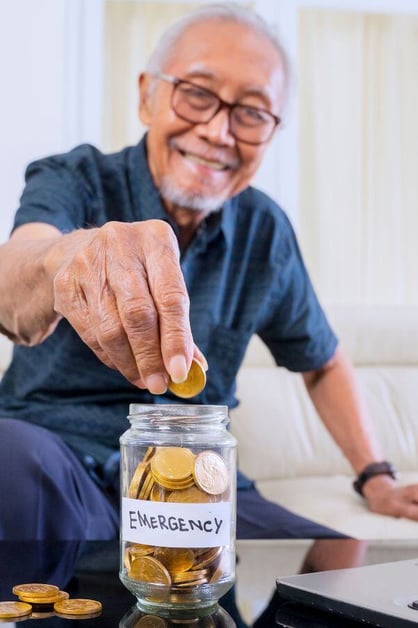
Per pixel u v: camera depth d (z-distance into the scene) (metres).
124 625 0.50
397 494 1.46
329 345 1.56
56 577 0.64
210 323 1.36
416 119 2.72
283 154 2.56
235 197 1.43
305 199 2.66
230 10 1.37
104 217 1.32
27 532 0.88
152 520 0.53
